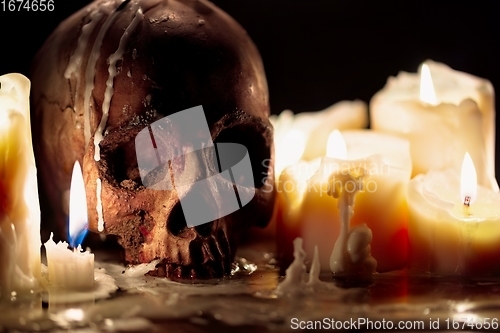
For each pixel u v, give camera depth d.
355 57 0.82
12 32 0.73
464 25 0.82
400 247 0.63
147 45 0.59
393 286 0.58
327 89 0.82
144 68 0.59
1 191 0.56
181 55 0.59
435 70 0.71
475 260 0.60
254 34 0.81
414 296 0.56
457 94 0.68
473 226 0.60
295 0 0.81
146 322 0.52
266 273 0.62
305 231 0.62
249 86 0.61
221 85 0.60
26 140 0.57
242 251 0.68
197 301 0.55
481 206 0.62
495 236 0.60
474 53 0.82
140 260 0.61
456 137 0.65
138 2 0.61
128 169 0.59
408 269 0.62
